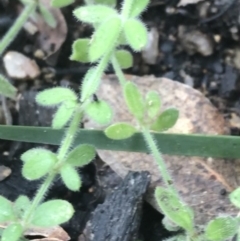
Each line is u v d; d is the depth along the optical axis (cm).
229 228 10
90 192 14
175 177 13
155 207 13
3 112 15
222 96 15
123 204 12
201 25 15
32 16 15
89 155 11
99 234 12
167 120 11
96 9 11
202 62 15
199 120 13
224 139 12
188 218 11
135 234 12
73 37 15
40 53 15
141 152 13
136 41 10
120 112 14
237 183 13
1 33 16
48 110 14
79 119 11
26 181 14
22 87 15
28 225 11
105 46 10
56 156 11
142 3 11
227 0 15
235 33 15
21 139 13
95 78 11
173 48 15
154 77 14
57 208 11
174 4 15
